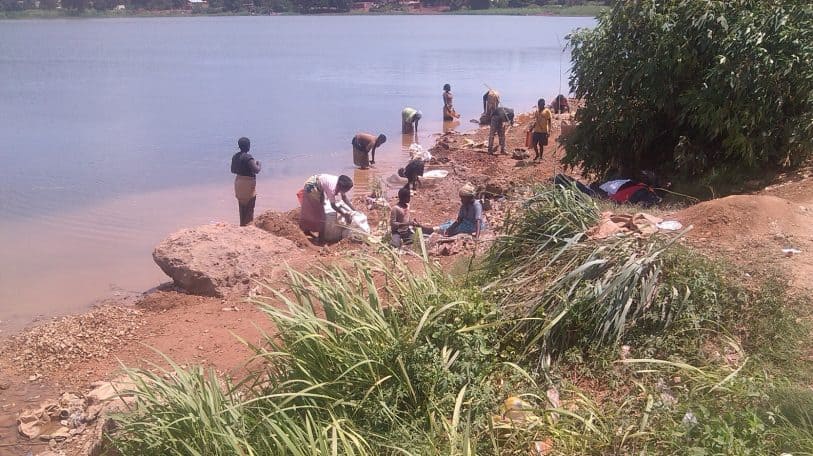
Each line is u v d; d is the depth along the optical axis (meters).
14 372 7.35
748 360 4.68
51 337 7.91
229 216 13.24
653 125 11.48
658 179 11.45
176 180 15.82
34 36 71.81
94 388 6.87
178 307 8.71
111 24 104.94
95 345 7.78
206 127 22.23
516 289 5.69
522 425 4.28
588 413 4.35
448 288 5.57
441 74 38.41
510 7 131.88
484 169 16.62
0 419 6.51
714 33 10.32
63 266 10.55
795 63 9.73
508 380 4.85
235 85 32.94
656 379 4.70
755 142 10.14
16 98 28.19
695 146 10.94
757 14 10.05
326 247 10.78
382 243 6.46
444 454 4.04
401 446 4.21
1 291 9.57
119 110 25.47
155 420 4.56
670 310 5.15
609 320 5.04
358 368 4.71
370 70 40.31
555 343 5.14
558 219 6.44
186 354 7.35
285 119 23.94
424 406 4.57
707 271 5.48
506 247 6.59
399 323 5.25
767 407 4.15
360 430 4.38
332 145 19.81
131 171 16.58
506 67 42.22
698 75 10.72
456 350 4.92
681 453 3.88
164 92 30.34
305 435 4.32
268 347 6.77
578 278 5.32
